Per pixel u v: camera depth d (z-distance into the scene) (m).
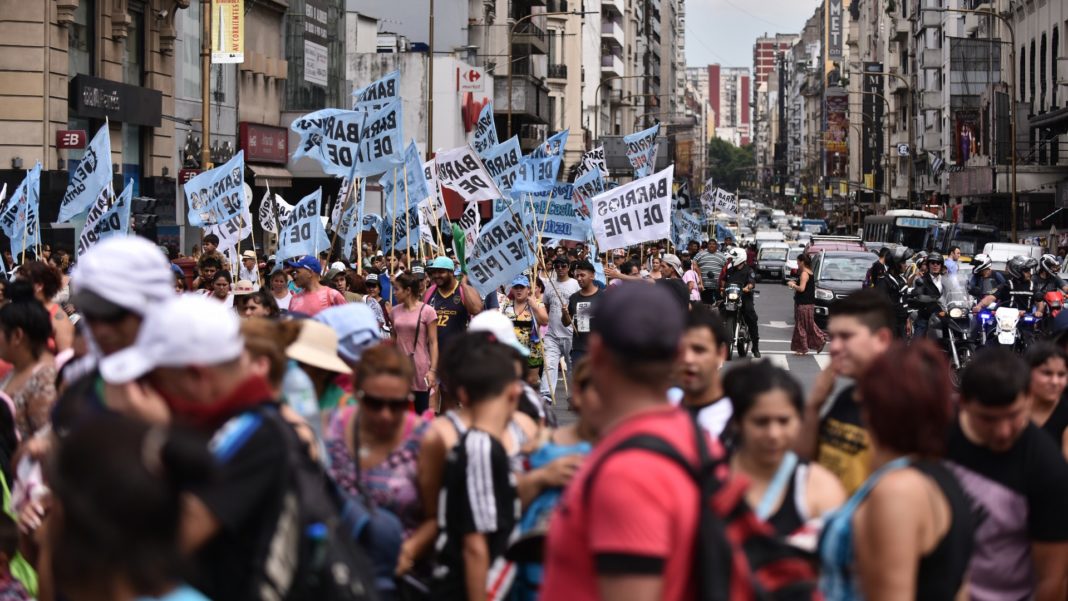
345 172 17.94
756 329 24.92
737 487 3.69
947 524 4.20
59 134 30.41
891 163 114.38
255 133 42.75
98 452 2.88
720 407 5.97
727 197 51.81
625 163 83.44
